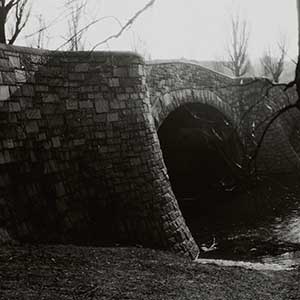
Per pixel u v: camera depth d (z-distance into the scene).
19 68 9.84
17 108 9.57
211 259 13.01
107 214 11.36
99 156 11.70
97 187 11.40
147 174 12.61
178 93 19.34
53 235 9.48
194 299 5.95
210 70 22.50
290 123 29.75
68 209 10.34
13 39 13.36
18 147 9.38
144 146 12.79
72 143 11.10
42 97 10.45
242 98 24.55
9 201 8.64
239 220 18.27
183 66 20.05
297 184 23.53
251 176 7.50
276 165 26.77
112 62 12.46
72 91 11.38
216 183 22.78
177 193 25.30
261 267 11.30
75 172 10.98
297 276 9.08
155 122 17.44
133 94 12.89
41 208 9.51
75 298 5.22
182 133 24.02
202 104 21.61
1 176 8.69
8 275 5.87
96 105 11.90
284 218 17.89
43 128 10.31
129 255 8.85
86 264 7.25
